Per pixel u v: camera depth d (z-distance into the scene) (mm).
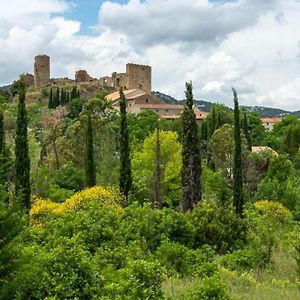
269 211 30328
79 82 166125
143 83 154125
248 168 50188
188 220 22984
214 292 11922
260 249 21281
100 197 30500
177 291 14211
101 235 16625
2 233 10328
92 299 10758
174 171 45094
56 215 25109
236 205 34594
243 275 17656
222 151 58844
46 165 50781
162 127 78375
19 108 31781
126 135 36344
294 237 23344
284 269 20625
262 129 101562
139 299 10703
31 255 10852
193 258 18656
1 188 10883
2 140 34375
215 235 22656
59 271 11164
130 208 21578
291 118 106188
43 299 10719
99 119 58281
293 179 45250
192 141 32969
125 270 11445
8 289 10109
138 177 44156
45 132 65188
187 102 33281
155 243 20375
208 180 45969
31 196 35938
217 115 80312
